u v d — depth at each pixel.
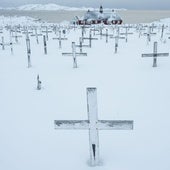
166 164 4.58
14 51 17.17
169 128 5.83
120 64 12.26
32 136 5.74
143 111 6.80
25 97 8.31
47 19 79.75
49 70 11.63
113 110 6.93
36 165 4.71
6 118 6.75
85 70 11.33
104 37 24.50
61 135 5.74
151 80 9.47
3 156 5.02
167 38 22.00
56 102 7.75
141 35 24.92
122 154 4.93
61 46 18.80
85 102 7.62
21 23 54.94
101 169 4.53
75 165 4.67
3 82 10.10
